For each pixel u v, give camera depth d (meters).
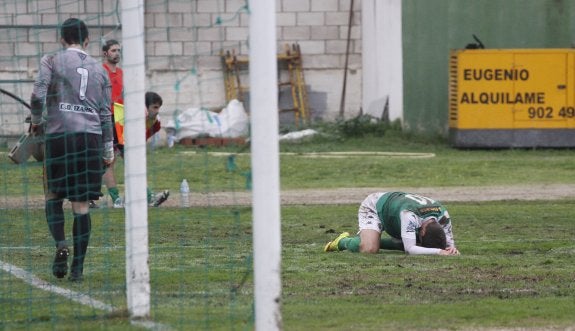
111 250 37.75
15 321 25.69
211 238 41.53
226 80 103.12
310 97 106.31
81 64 31.44
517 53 90.62
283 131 100.12
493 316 26.20
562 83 91.00
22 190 56.31
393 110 99.19
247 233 43.06
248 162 73.19
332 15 105.88
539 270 33.97
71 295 29.03
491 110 91.12
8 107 70.94
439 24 97.81
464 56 90.94
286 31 106.06
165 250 38.19
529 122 91.19
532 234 43.41
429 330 24.59
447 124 97.81
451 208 53.03
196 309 26.84
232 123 92.19
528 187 63.72
